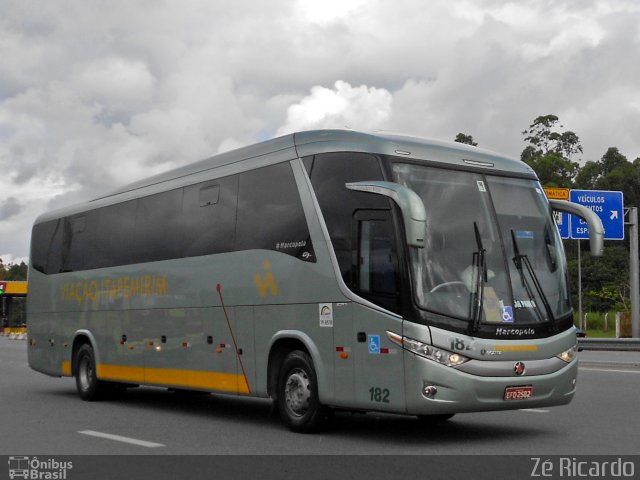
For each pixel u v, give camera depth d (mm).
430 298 9492
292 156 11312
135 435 11133
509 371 9641
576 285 67062
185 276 13320
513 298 9977
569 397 10273
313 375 10648
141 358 14484
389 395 9602
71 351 16797
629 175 80312
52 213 18328
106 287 15695
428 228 9812
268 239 11523
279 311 11211
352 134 10586
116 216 15695
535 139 87500
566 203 11203
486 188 10508
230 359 12172
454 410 9375
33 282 18625
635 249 36281
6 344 45969
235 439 10602
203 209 13086
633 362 23391
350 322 10094
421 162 10219
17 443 10484
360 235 10109
